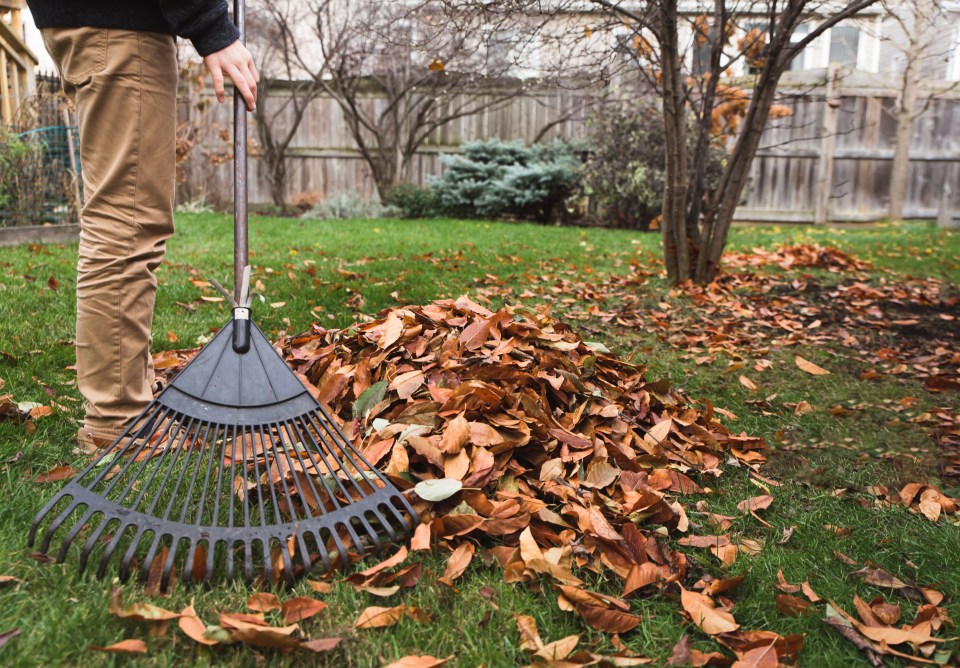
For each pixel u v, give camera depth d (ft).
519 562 5.36
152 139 6.44
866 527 6.70
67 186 22.03
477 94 37.35
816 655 4.80
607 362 8.82
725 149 31.96
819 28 14.83
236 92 6.25
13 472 6.31
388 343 7.84
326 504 5.96
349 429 6.83
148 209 6.59
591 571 5.53
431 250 22.21
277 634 4.31
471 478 6.07
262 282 15.25
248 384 5.85
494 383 7.43
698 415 8.45
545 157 37.35
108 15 6.08
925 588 5.61
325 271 17.03
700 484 7.40
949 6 28.66
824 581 5.70
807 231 34.47
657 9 16.10
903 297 16.52
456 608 4.97
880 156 40.32
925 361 11.81
